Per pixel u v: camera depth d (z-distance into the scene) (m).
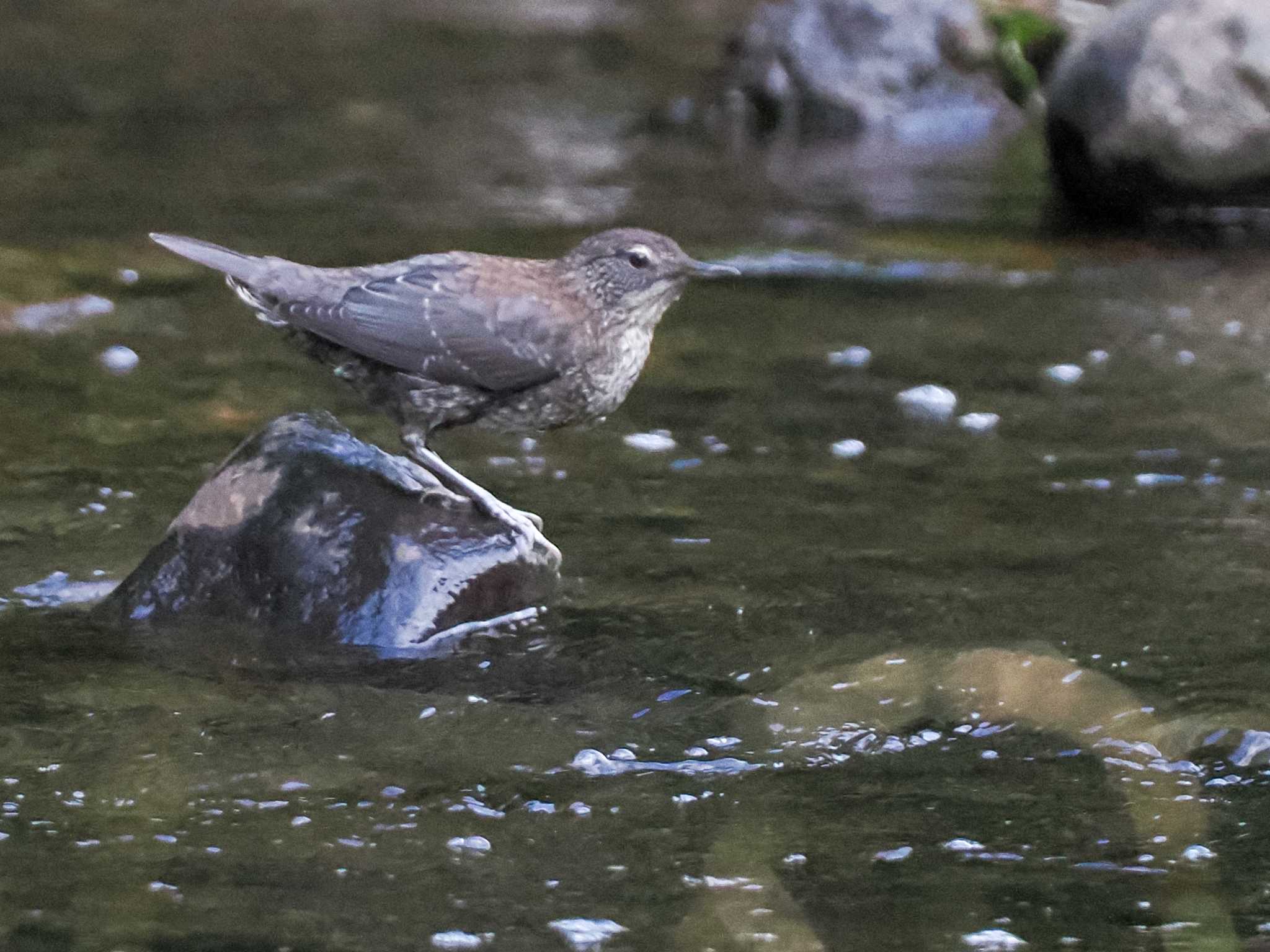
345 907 6.57
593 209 19.28
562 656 8.99
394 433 12.34
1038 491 11.22
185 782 7.57
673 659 8.95
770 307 15.70
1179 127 18.02
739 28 26.22
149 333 14.52
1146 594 9.63
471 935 6.38
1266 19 18.00
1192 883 6.79
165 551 9.63
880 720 8.26
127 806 7.35
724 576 9.96
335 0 31.86
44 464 11.61
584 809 7.39
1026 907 6.62
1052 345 14.42
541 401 10.03
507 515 9.75
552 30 29.84
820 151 22.75
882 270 16.92
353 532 9.51
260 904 6.57
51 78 25.33
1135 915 6.56
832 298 16.00
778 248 17.62
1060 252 17.56
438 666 8.88
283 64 26.89
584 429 12.54
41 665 8.79
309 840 7.09
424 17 30.75
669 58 27.77
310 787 7.56
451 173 20.84
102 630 9.25
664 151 22.52
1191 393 13.12
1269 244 17.70
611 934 6.41
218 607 9.40
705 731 8.16
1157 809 7.40
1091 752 7.93
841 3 23.70
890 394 13.23
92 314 14.95
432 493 9.90
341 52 27.92
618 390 10.34
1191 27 18.14
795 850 7.05
